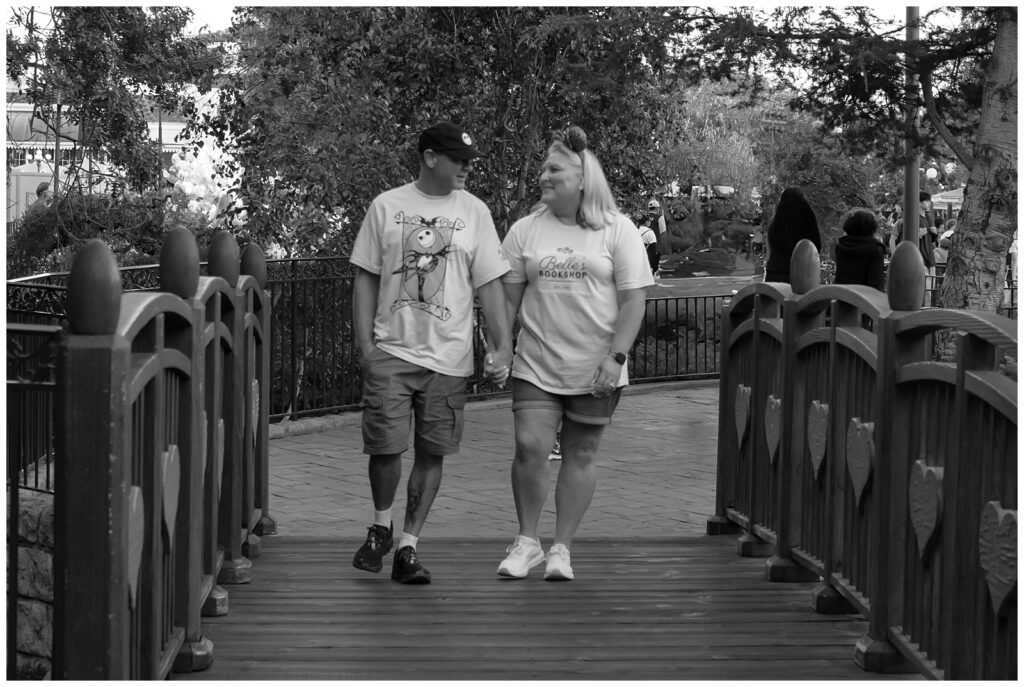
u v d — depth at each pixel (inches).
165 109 526.6
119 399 110.6
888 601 163.3
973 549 137.0
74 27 478.6
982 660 134.8
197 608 160.9
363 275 210.2
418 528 211.5
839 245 369.7
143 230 514.6
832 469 193.3
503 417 457.4
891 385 162.4
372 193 482.9
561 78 493.4
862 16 406.9
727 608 195.3
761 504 237.3
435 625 182.7
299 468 362.0
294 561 228.7
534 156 516.4
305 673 157.6
